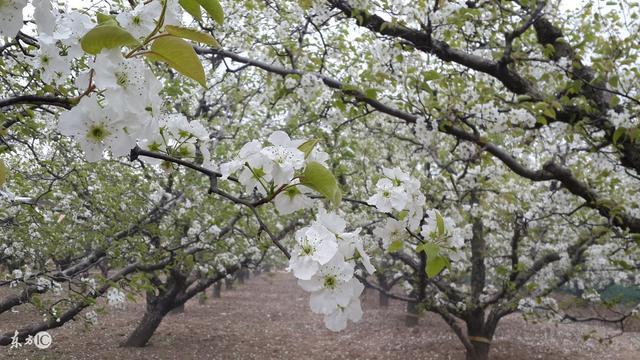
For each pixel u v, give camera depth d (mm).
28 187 5531
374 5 3701
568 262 7016
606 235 6066
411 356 9906
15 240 5914
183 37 1026
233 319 13711
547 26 4137
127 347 9000
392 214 1899
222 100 7566
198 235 6188
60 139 4645
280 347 10523
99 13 1097
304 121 6016
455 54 3865
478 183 5602
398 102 4496
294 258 1236
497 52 4242
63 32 1091
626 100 3924
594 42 4402
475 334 7578
